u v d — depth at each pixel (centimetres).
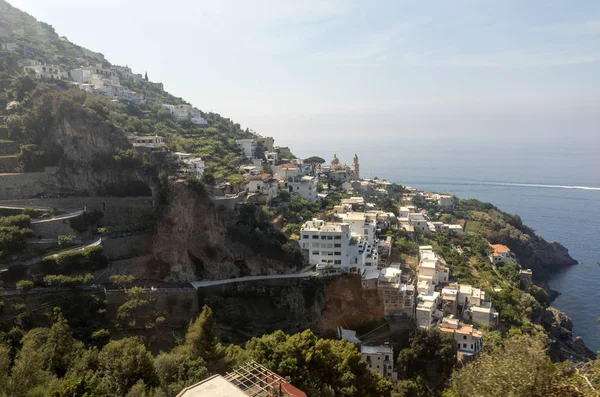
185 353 6700
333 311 10662
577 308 15662
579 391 2753
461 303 11456
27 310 7850
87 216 10112
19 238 8681
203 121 19788
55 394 4722
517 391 2842
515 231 19738
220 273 10925
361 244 11762
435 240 15912
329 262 11269
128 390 5569
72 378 5353
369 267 11794
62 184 10825
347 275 10825
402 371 9306
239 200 11862
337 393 6444
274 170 16562
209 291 10169
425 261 12556
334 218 13625
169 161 11856
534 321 12406
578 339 12938
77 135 10969
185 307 9631
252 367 4631
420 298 10762
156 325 8838
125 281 8969
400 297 10456
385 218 15362
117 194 11275
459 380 3788
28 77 12581
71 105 11050
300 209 14050
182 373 5972
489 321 10706
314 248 11362
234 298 10425
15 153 10775
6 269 8219
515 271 14700
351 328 10619
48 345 6316
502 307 11625
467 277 12975
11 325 7556
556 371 2936
